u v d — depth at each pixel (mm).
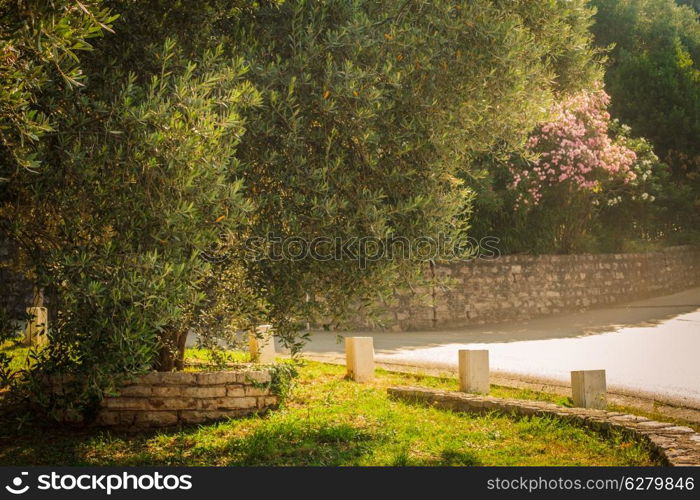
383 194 7410
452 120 7629
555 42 9734
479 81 7699
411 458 6875
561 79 10789
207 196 6090
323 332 20656
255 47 7465
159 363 8938
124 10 7102
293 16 7645
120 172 6094
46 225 6613
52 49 4590
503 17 8406
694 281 30875
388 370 12891
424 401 9836
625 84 30047
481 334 19953
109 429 8305
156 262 6008
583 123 23938
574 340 17938
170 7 7211
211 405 8602
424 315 22062
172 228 6074
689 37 34562
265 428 8039
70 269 6070
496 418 8656
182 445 7613
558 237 25688
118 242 6133
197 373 8578
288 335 8203
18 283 14711
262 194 7352
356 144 7402
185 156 5906
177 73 6949
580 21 10508
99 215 6230
